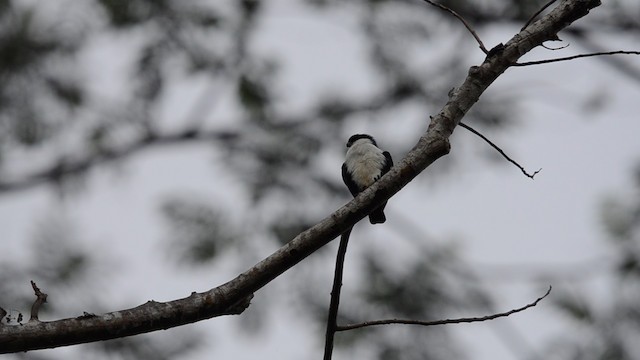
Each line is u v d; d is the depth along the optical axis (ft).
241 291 16.69
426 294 39.09
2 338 15.26
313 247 16.98
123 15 43.27
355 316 38.58
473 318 17.66
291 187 43.34
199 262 39.73
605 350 33.47
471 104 18.40
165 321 16.21
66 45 43.09
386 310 38.81
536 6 46.80
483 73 18.48
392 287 39.11
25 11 42.52
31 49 42.22
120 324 15.92
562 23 18.81
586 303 34.35
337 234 17.12
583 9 18.78
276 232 41.52
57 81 43.50
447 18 47.73
